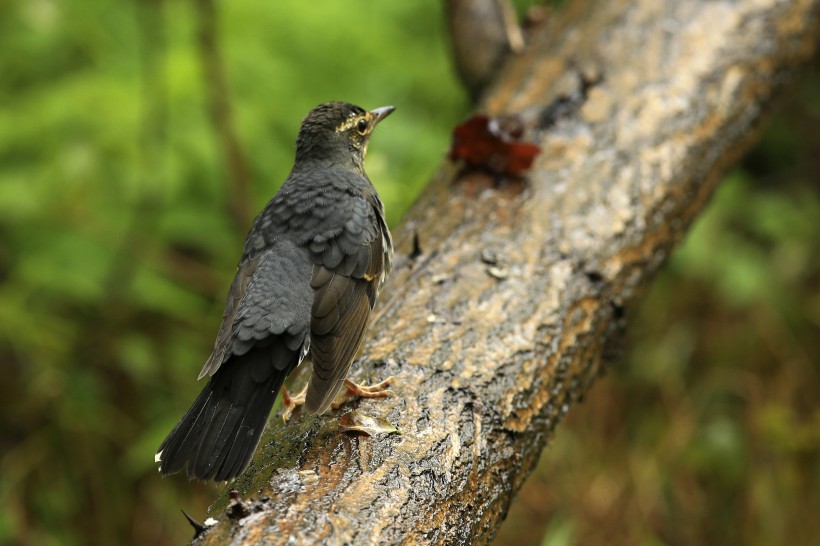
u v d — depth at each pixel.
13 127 11.13
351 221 6.80
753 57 10.18
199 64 11.11
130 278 11.29
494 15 10.86
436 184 8.80
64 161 10.73
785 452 12.70
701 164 9.38
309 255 6.61
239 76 11.98
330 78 12.56
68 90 11.25
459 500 6.08
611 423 12.91
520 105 9.53
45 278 11.09
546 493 12.20
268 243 6.72
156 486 11.76
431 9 13.75
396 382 6.65
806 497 12.54
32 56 12.20
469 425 6.47
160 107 11.05
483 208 8.34
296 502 5.53
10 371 12.10
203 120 11.48
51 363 11.55
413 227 8.31
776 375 13.42
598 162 8.84
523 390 6.97
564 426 12.74
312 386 6.04
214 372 5.86
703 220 13.04
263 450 6.15
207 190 11.61
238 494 5.49
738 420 13.23
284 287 6.37
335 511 5.49
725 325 13.71
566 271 7.90
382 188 10.23
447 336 7.10
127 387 11.85
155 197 11.16
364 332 6.58
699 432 13.02
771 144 15.57
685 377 13.54
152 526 11.60
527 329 7.33
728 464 12.69
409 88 13.03
